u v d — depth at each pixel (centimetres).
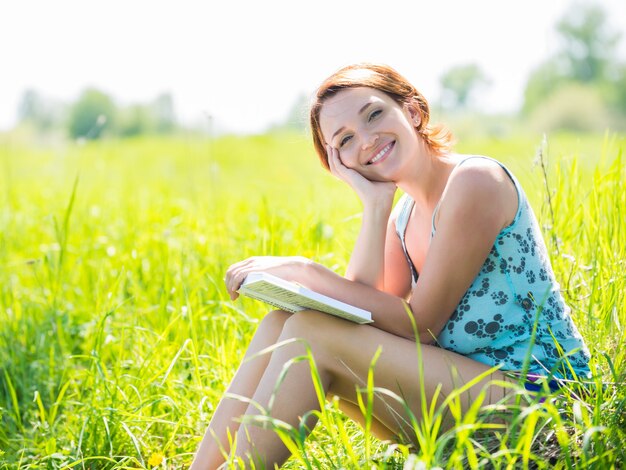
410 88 309
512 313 282
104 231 673
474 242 277
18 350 442
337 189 661
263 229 506
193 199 754
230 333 407
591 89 6819
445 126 311
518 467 245
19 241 692
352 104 303
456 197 278
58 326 445
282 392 261
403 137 301
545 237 369
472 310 283
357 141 304
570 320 287
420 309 282
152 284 511
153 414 364
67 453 336
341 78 307
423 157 305
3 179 1152
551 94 6312
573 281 351
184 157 1673
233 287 299
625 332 297
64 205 823
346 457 265
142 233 648
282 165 1392
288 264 296
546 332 280
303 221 526
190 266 511
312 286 292
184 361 398
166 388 370
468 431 220
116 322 454
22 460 339
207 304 452
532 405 220
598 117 6169
